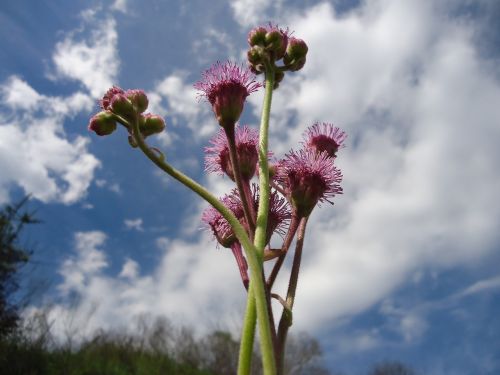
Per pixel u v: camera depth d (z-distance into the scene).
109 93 0.14
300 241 0.13
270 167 0.14
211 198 0.11
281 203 0.13
